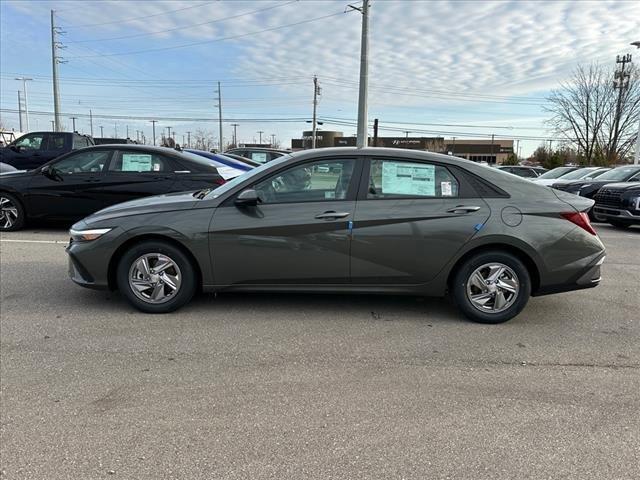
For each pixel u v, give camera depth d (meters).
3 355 3.71
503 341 4.14
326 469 2.48
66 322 4.39
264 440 2.71
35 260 6.64
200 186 8.41
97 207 8.46
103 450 2.60
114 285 4.67
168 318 4.52
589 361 3.78
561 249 4.41
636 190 10.69
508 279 4.47
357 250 4.42
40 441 2.66
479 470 2.49
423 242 4.40
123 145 8.63
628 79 41.91
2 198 8.60
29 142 15.42
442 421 2.92
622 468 2.52
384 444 2.69
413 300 5.16
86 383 3.31
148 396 3.15
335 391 3.25
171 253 4.50
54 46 37.62
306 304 4.97
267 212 4.43
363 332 4.28
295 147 78.62
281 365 3.62
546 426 2.89
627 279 6.32
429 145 78.31
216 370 3.53
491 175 4.55
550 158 46.16
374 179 4.50
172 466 2.48
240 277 4.51
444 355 3.85
